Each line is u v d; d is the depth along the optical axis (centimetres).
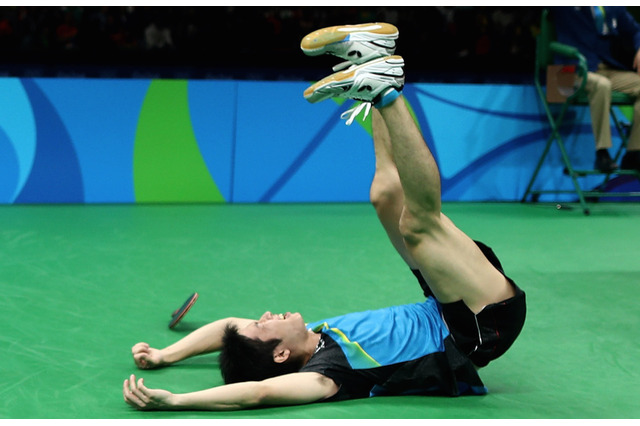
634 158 682
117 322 315
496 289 224
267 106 730
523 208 704
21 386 235
